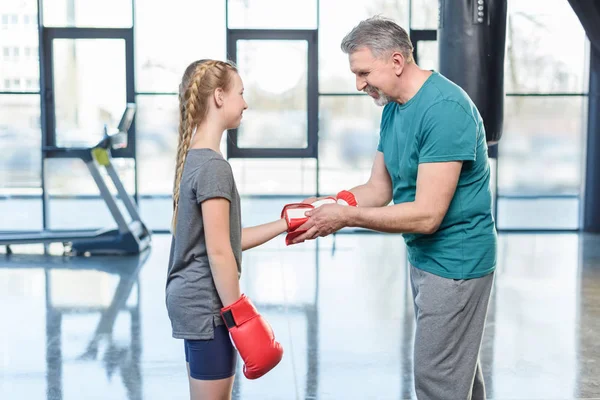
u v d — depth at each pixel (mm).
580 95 7344
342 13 7180
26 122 7246
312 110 7285
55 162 7531
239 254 1985
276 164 7449
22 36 7059
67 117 7164
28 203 7523
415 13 7129
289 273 5484
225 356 1961
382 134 2316
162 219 7684
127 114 6211
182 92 1998
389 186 2443
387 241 6887
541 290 4961
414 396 3111
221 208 1870
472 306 2146
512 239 7020
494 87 3029
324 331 4023
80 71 7117
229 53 7164
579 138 7445
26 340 3881
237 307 1919
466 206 2096
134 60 7133
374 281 5234
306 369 3428
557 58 7332
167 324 4176
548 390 3160
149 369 3438
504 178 7496
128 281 5254
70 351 3695
